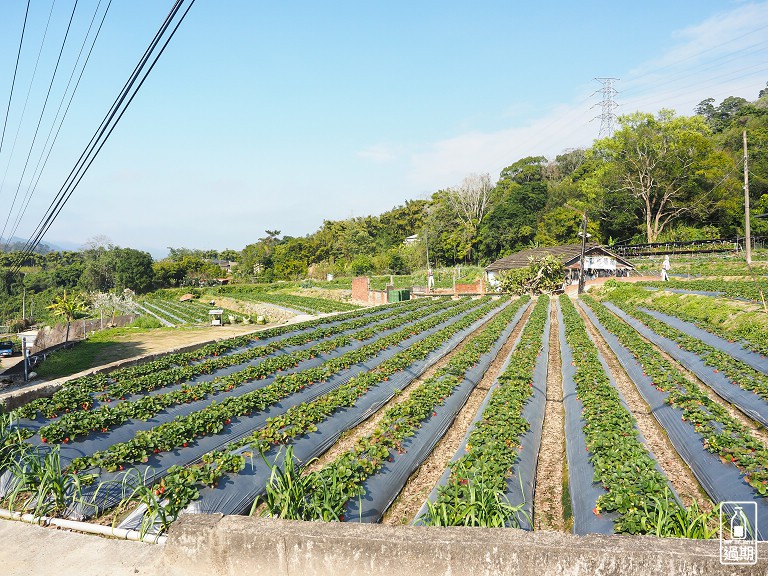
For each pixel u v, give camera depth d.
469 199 85.62
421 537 4.38
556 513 7.89
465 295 53.31
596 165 77.62
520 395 12.35
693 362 16.42
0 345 35.31
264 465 8.59
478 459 8.35
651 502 6.43
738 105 93.12
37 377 21.78
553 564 4.14
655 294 33.22
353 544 4.42
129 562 5.19
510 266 55.75
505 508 6.38
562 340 22.69
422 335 25.30
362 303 56.50
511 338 24.75
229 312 58.44
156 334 36.34
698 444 9.25
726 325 21.66
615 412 10.55
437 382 14.02
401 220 105.00
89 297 79.00
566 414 12.05
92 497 7.30
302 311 52.53
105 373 17.58
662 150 62.34
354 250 96.94
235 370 17.34
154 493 6.89
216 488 7.54
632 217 66.62
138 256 99.62
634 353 17.67
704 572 4.01
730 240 56.03
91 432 9.98
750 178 59.16
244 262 118.69
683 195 63.41
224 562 4.68
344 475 7.56
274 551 4.56
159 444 9.20
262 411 11.93
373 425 12.25
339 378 15.73
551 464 9.86
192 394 12.85
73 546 5.58
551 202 78.00
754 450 8.40
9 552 5.50
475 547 4.24
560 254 53.03
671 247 59.41
